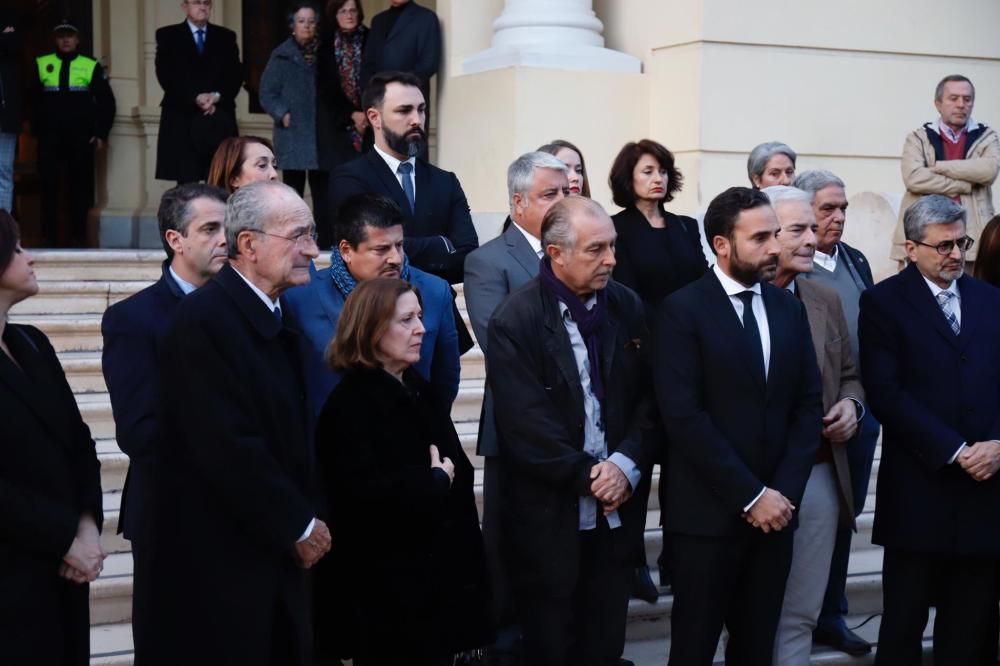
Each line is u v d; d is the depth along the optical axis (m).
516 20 8.10
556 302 4.28
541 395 4.22
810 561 4.72
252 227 3.67
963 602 4.88
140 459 3.90
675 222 5.52
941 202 4.78
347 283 4.29
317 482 3.90
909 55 8.45
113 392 4.00
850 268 5.29
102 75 9.36
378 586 3.82
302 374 3.82
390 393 3.89
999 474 4.73
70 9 10.10
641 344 4.42
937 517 4.72
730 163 7.98
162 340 3.65
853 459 5.09
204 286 3.72
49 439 3.62
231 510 3.60
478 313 4.77
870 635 5.52
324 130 8.09
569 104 7.95
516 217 4.88
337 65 8.02
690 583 4.37
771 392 4.36
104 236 9.71
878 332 4.82
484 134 8.08
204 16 8.55
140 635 3.63
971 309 4.83
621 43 8.48
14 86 8.35
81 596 3.67
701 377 4.35
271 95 8.16
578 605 4.38
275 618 3.70
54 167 9.35
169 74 8.51
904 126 8.45
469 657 4.13
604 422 4.32
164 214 4.15
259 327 3.67
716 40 7.89
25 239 10.48
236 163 5.04
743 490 4.24
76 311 6.54
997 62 8.70
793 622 4.75
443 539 3.90
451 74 8.39
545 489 4.24
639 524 4.37
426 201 5.23
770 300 4.46
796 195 4.68
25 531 3.48
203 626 3.59
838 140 8.27
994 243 5.21
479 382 6.63
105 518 5.18
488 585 4.02
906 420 4.70
